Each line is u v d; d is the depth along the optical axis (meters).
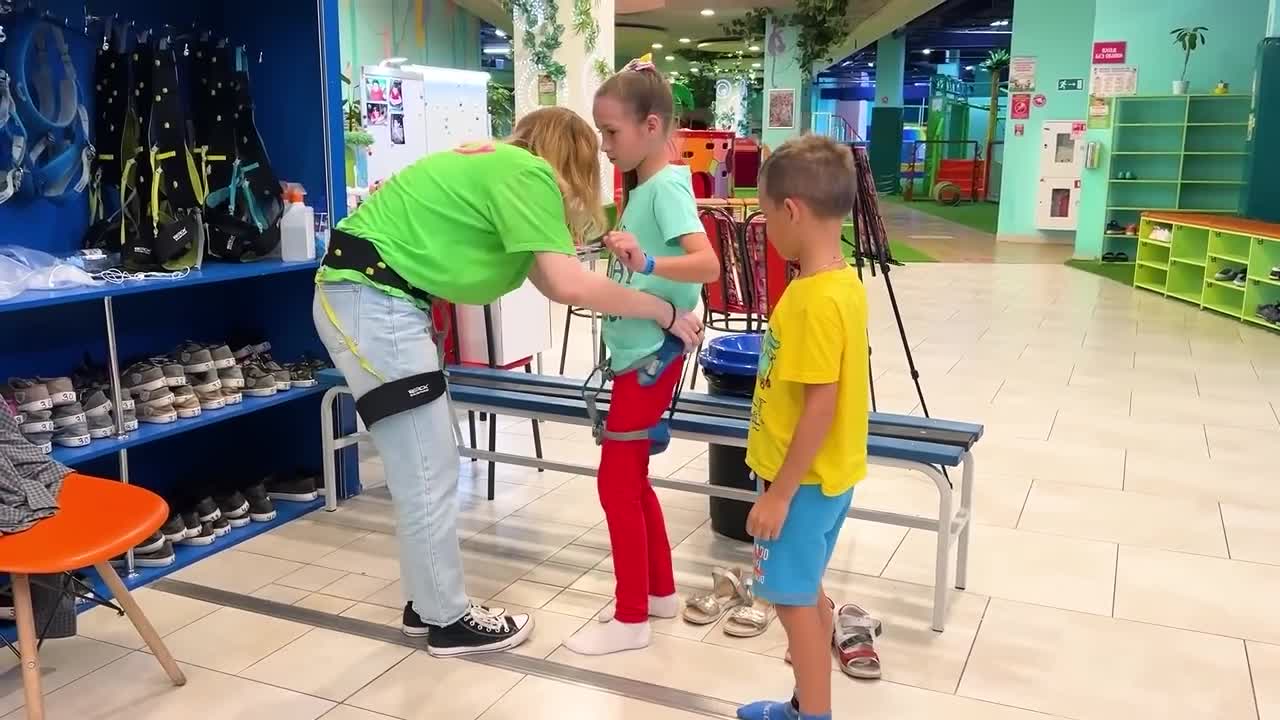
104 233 3.09
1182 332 7.15
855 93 34.91
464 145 2.33
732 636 2.60
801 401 1.86
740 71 24.34
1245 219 8.54
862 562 3.11
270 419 3.71
